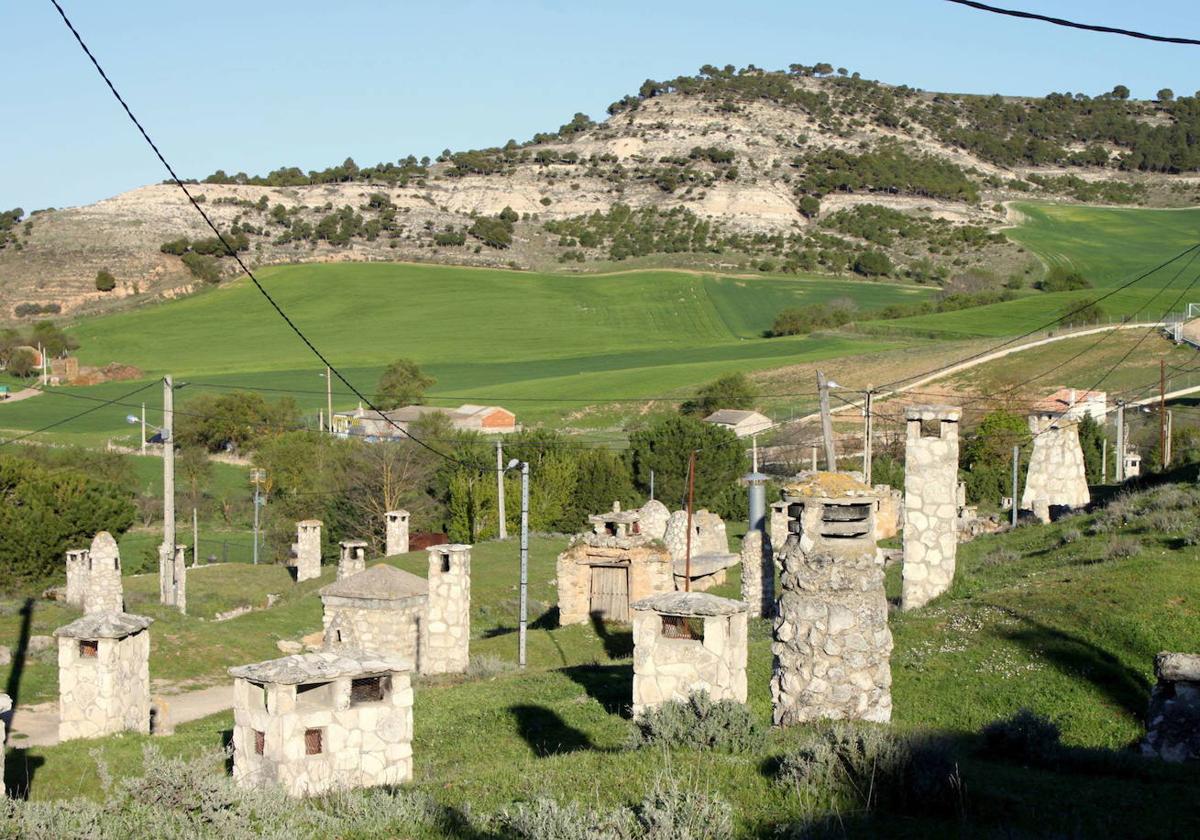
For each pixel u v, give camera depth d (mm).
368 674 15281
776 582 31859
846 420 84812
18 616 38750
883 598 15289
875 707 14969
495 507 70062
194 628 36969
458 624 29656
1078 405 68375
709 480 77812
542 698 21297
